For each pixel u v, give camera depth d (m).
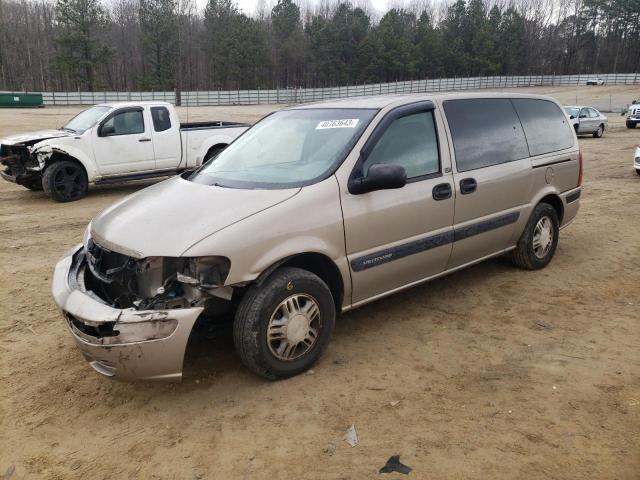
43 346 4.16
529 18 103.12
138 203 3.77
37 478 2.76
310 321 3.57
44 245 7.05
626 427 3.04
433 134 4.35
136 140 10.50
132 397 3.45
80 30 66.31
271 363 3.44
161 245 3.14
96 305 3.10
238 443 2.98
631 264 5.94
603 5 99.12
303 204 3.50
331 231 3.59
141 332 3.00
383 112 4.06
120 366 3.05
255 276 3.27
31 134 10.39
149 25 72.00
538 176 5.27
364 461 2.81
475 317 4.55
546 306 4.77
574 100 53.19
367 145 3.88
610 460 2.77
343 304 3.86
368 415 3.20
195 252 3.09
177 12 77.75
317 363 3.80
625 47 100.19
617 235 7.24
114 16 85.31
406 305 4.81
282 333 3.44
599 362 3.77
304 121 4.41
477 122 4.74
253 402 3.35
